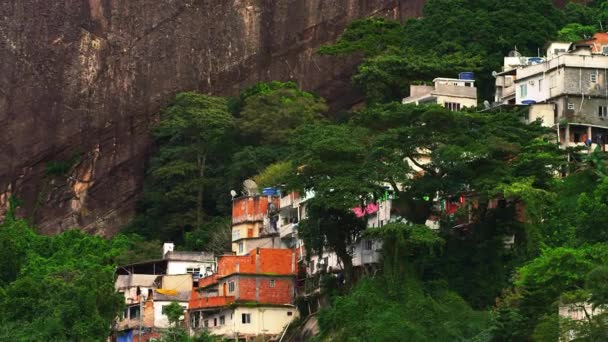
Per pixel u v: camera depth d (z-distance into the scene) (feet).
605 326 319.47
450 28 531.91
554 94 443.32
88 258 489.67
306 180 406.00
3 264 470.39
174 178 532.32
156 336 442.09
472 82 482.69
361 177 398.62
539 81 451.53
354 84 536.42
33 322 405.80
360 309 386.32
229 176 525.34
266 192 473.26
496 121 412.36
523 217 394.32
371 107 432.66
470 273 392.47
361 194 396.57
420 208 403.54
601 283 329.11
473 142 401.29
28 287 419.95
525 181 394.52
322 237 404.98
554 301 345.51
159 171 532.32
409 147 405.18
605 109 442.09
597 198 386.32
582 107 440.86
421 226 388.57
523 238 392.68
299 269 433.89
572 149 424.46
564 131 437.58
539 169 399.65
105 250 501.56
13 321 408.87
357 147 404.16
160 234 525.34
